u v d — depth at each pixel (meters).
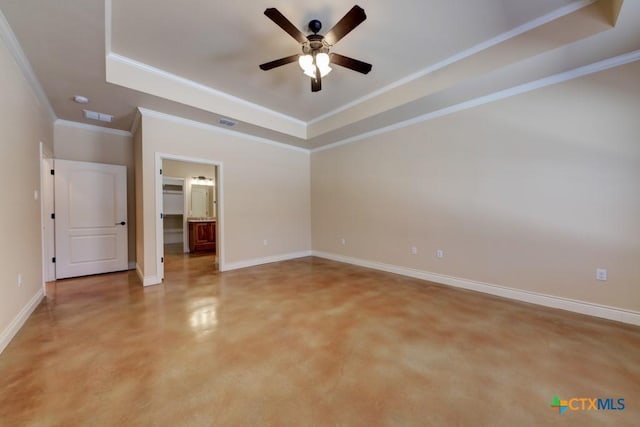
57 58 2.40
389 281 3.80
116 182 4.30
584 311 2.62
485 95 3.19
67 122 3.94
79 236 4.02
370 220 4.64
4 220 2.06
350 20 2.00
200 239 6.44
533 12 2.24
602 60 2.45
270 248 5.15
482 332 2.25
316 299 3.06
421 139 3.87
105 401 1.45
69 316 2.58
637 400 1.46
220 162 4.40
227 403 1.44
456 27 2.43
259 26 2.38
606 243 2.51
